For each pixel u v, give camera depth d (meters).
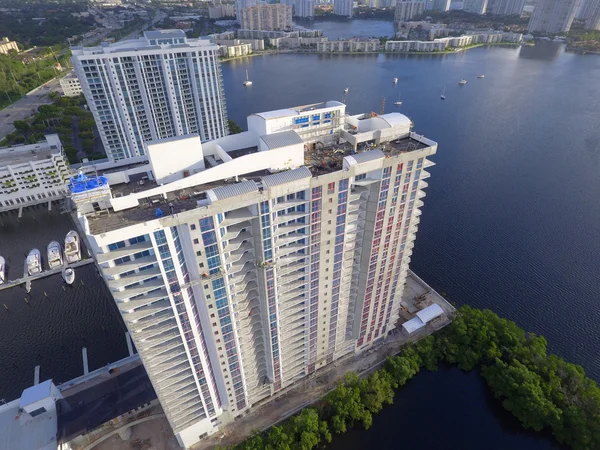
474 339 138.38
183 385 95.00
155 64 191.00
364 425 118.50
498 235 194.00
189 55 195.12
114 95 191.12
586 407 115.00
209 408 107.19
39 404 107.56
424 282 167.25
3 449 101.81
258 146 92.12
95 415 108.38
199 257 73.25
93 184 68.25
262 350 110.06
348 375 125.56
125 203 69.38
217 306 84.56
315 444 112.56
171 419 100.88
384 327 136.75
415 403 127.38
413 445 116.94
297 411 121.38
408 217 104.38
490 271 173.38
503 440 118.50
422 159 93.56
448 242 189.88
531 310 155.12
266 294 91.25
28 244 192.25
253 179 79.44
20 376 132.38
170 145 77.25
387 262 111.38
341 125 96.06
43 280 170.88
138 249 66.62
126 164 84.69
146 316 78.81
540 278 169.00
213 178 76.31
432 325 148.88
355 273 110.44
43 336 146.62
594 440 110.25
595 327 148.12
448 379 133.88
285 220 80.38
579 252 182.38
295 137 83.19
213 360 97.00
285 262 88.31
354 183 86.25
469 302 159.50
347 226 95.50
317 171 83.44
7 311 156.88
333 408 119.25
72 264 177.00
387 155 90.12
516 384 120.75
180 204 71.75
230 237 75.00
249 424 118.00
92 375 129.25
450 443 118.00
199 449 112.62
